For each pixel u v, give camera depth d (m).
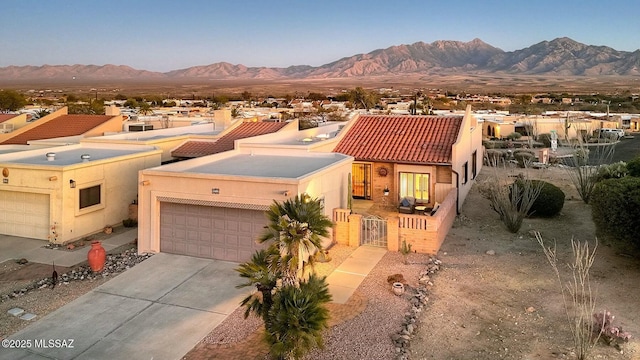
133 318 11.37
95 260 14.24
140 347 10.04
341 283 13.51
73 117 34.09
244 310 11.77
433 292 12.95
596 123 60.94
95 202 19.03
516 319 11.38
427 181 22.52
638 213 13.67
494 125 57.66
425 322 11.17
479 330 10.83
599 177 22.98
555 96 164.75
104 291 12.97
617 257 15.55
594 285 13.32
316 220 10.32
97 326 10.96
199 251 15.84
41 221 18.00
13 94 82.38
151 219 16.19
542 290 13.04
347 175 19.58
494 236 18.14
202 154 24.88
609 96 150.75
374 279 13.83
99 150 23.80
